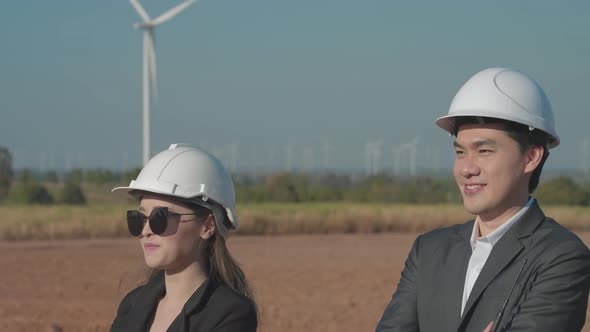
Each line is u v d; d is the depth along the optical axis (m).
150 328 3.09
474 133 3.11
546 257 2.96
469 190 3.14
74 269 17.38
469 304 3.00
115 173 108.06
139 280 3.38
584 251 2.98
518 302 2.94
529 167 3.12
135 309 3.14
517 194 3.11
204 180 3.11
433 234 3.33
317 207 41.97
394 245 25.50
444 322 3.11
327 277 15.82
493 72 3.17
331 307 11.84
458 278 3.13
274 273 16.48
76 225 28.61
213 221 3.13
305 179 67.38
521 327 2.88
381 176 68.25
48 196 58.56
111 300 12.61
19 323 10.13
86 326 9.98
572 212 37.44
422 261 3.27
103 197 72.69
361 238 29.05
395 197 58.50
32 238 27.91
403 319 3.26
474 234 3.18
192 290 3.09
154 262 3.06
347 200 59.28
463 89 3.20
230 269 3.16
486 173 3.09
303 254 21.67
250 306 3.01
